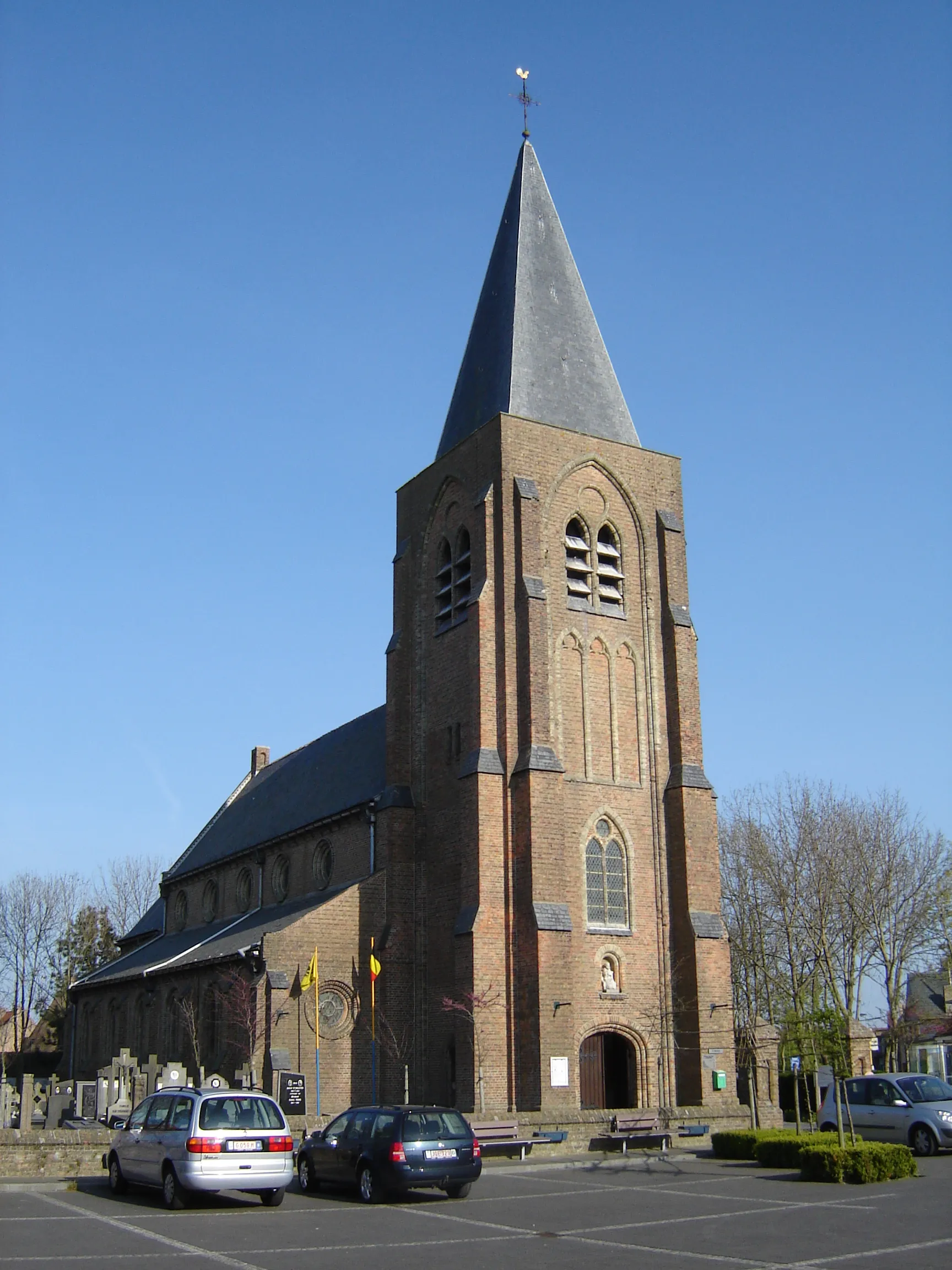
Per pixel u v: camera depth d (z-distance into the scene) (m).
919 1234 19.20
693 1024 41.66
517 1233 20.08
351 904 44.50
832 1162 26.41
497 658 42.69
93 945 97.94
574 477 45.94
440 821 44.94
